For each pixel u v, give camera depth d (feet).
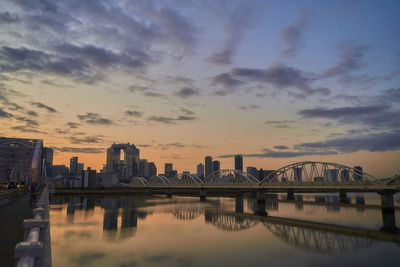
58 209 330.13
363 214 318.65
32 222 29.01
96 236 162.20
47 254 38.45
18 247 18.43
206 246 145.38
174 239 162.09
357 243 168.45
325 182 355.36
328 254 138.92
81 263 107.24
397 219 272.10
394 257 134.72
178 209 357.20
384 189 299.17
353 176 336.08
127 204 431.84
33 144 248.93
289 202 521.65
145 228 199.93
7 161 268.00
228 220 261.03
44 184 433.07
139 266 106.52
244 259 122.52
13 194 122.52
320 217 292.20
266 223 248.32
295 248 148.87
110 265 106.52
